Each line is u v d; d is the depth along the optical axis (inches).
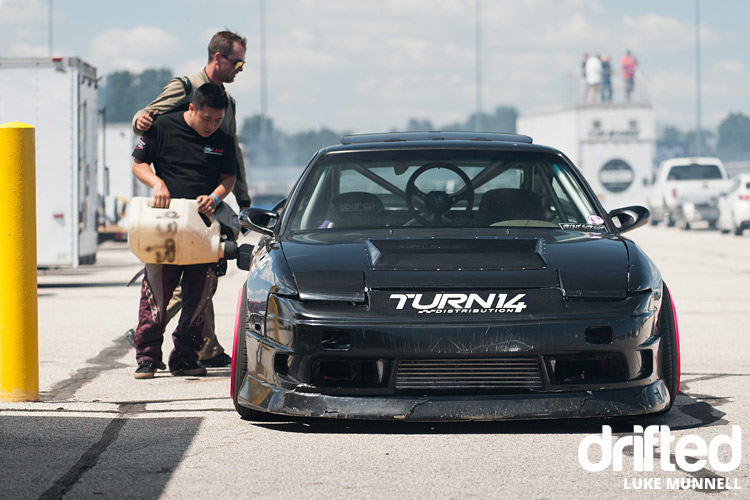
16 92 801.6
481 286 258.2
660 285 275.9
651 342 262.8
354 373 256.5
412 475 225.1
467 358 251.1
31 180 312.0
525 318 252.1
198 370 365.4
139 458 241.0
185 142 355.3
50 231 807.7
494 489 213.9
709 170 1731.1
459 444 253.6
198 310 362.0
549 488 214.7
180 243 342.0
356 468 231.1
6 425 275.9
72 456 242.4
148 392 330.0
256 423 279.6
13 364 311.1
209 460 238.8
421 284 258.2
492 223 309.0
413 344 249.4
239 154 384.2
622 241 293.4
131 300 661.9
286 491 213.2
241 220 317.4
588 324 253.1
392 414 251.6
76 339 472.1
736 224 1483.8
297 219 312.5
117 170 1544.0
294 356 257.9
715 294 675.4
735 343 446.3
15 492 211.9
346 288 259.1
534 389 254.4
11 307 309.4
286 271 269.7
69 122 803.4
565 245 283.0
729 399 312.0
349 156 330.0
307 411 255.4
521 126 2118.6
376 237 293.6
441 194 315.6
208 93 348.5
